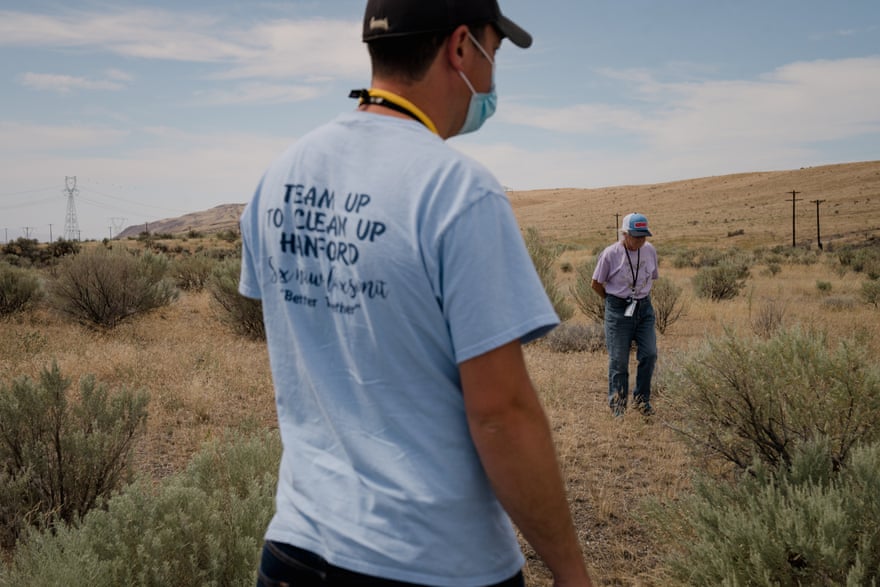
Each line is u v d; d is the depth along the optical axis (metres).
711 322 12.72
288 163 1.33
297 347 1.27
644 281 6.39
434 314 1.11
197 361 8.24
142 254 14.73
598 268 6.53
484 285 1.07
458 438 1.14
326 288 1.21
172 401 6.55
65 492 4.25
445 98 1.28
